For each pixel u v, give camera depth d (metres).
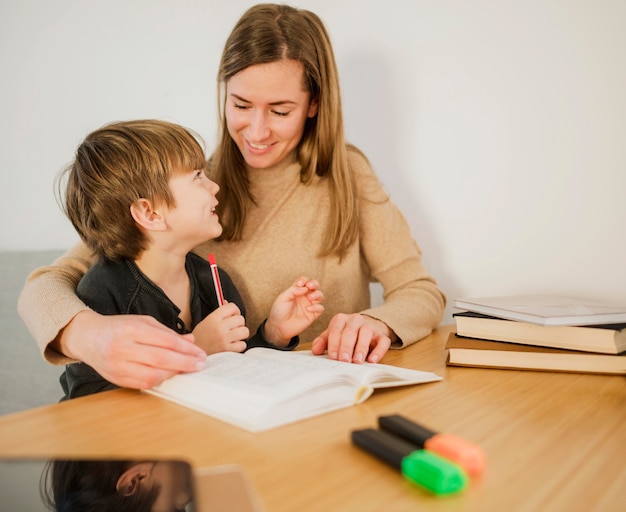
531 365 0.80
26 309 0.86
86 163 0.99
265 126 1.08
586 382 0.73
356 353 0.81
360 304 1.28
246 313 1.20
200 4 1.56
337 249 1.19
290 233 1.21
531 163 1.14
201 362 0.71
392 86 1.31
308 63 1.07
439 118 1.25
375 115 1.35
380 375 0.68
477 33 1.18
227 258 1.22
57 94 1.87
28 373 1.59
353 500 0.41
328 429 0.56
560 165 1.11
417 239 1.32
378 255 1.21
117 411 0.63
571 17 1.07
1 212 2.00
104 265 0.98
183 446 0.52
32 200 1.95
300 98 1.09
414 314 1.03
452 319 1.28
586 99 1.07
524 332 0.82
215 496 0.41
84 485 0.42
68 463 0.46
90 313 0.79
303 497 0.41
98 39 1.77
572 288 1.12
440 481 0.41
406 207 1.33
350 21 1.36
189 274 1.09
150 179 0.96
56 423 0.59
